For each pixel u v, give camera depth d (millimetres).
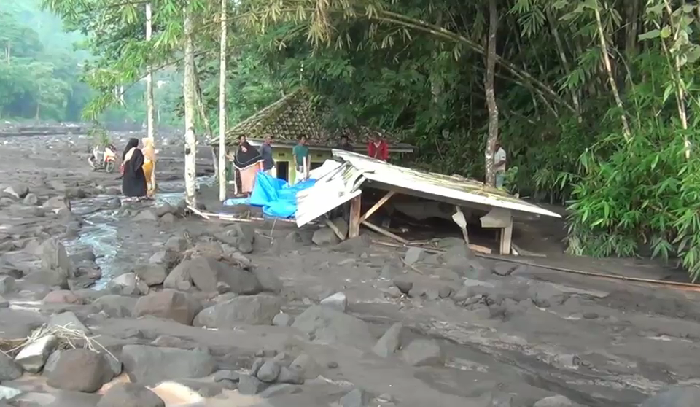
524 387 6324
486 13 18844
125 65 16172
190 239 12578
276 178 19719
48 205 17188
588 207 12570
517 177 19984
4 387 5605
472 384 6367
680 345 8070
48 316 7785
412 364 6871
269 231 14469
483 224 13352
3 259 10992
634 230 13195
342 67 20922
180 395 5801
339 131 22297
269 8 14625
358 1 15656
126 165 19281
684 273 11836
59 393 5664
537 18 15906
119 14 17594
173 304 7934
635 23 14781
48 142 49906
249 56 25438
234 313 7941
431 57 20781
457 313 9055
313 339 7516
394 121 25109
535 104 20125
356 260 11820
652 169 11906
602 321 8984
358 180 13266
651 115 12734
